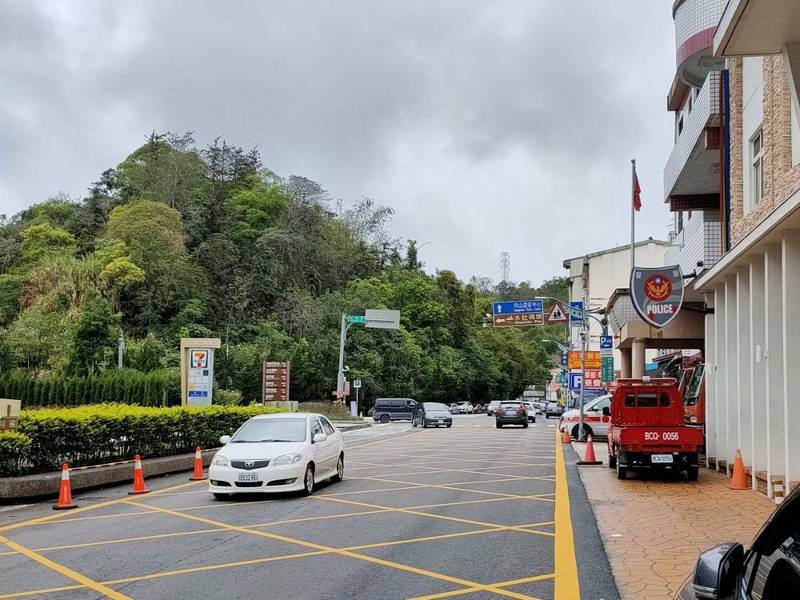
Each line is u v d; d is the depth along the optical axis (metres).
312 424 16.17
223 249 63.84
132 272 53.75
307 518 12.15
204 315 59.50
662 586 7.49
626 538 10.05
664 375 36.81
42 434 15.62
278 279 66.25
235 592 7.52
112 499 14.93
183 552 9.58
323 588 7.64
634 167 31.44
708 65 21.28
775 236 12.73
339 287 73.62
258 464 14.34
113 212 60.97
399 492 15.34
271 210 73.56
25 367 43.94
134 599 7.33
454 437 35.47
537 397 106.62
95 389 33.56
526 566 8.59
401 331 71.31
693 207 23.83
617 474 17.03
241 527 11.40
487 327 92.00
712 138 18.69
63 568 8.80
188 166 68.50
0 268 62.03
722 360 18.16
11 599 7.46
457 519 11.92
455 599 7.20
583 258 64.75
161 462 19.08
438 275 86.00
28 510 13.62
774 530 3.19
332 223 79.31
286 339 59.25
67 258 52.66
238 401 41.72
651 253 59.53
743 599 3.08
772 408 13.26
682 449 16.28
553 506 13.20
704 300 21.34
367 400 65.81
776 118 12.84
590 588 7.48
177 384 36.81
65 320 44.69
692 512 12.07
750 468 15.31
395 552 9.42
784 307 12.34
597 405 30.75
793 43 9.46
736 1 8.70
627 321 25.39
